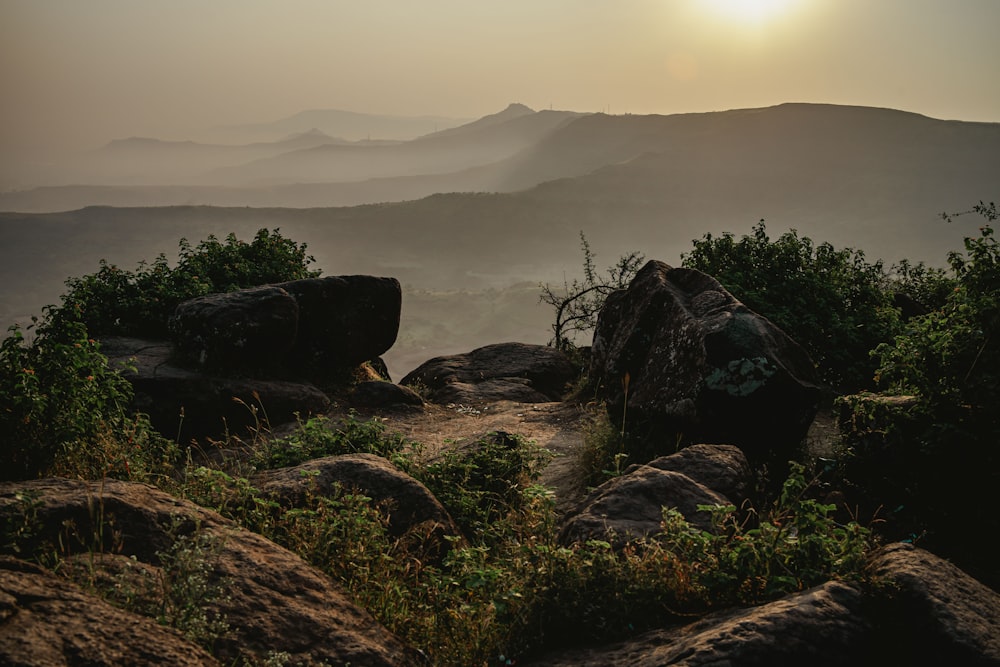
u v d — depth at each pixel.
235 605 3.46
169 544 3.90
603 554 4.26
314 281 12.28
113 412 6.96
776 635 3.22
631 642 3.72
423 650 3.87
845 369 10.91
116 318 11.65
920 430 6.23
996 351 6.05
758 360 7.25
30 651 2.49
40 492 3.99
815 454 7.72
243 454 8.44
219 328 10.34
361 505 5.00
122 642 2.72
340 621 3.68
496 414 12.23
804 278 11.71
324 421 8.92
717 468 5.82
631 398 8.57
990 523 5.62
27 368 5.76
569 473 8.01
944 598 3.52
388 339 13.25
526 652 3.84
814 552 4.00
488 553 5.38
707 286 9.25
